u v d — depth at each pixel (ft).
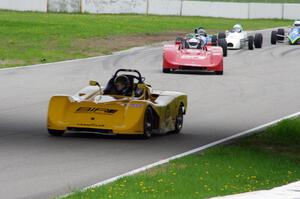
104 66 272.92
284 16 618.03
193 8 605.73
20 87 206.08
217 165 105.91
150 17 560.20
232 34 368.07
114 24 471.62
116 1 575.38
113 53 325.62
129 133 127.85
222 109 177.27
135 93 137.08
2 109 164.55
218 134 141.08
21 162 105.50
